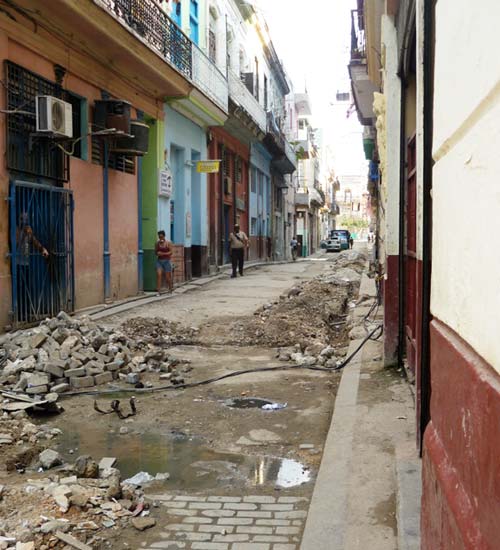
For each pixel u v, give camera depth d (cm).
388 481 378
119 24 1115
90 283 1174
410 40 541
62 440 510
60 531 328
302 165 5338
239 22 2414
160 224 1543
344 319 1252
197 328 1005
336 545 315
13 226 898
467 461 164
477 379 152
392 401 545
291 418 562
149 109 1480
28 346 701
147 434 524
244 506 380
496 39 136
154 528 350
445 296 199
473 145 159
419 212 406
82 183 1136
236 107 2114
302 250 4822
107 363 718
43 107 927
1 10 882
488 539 141
